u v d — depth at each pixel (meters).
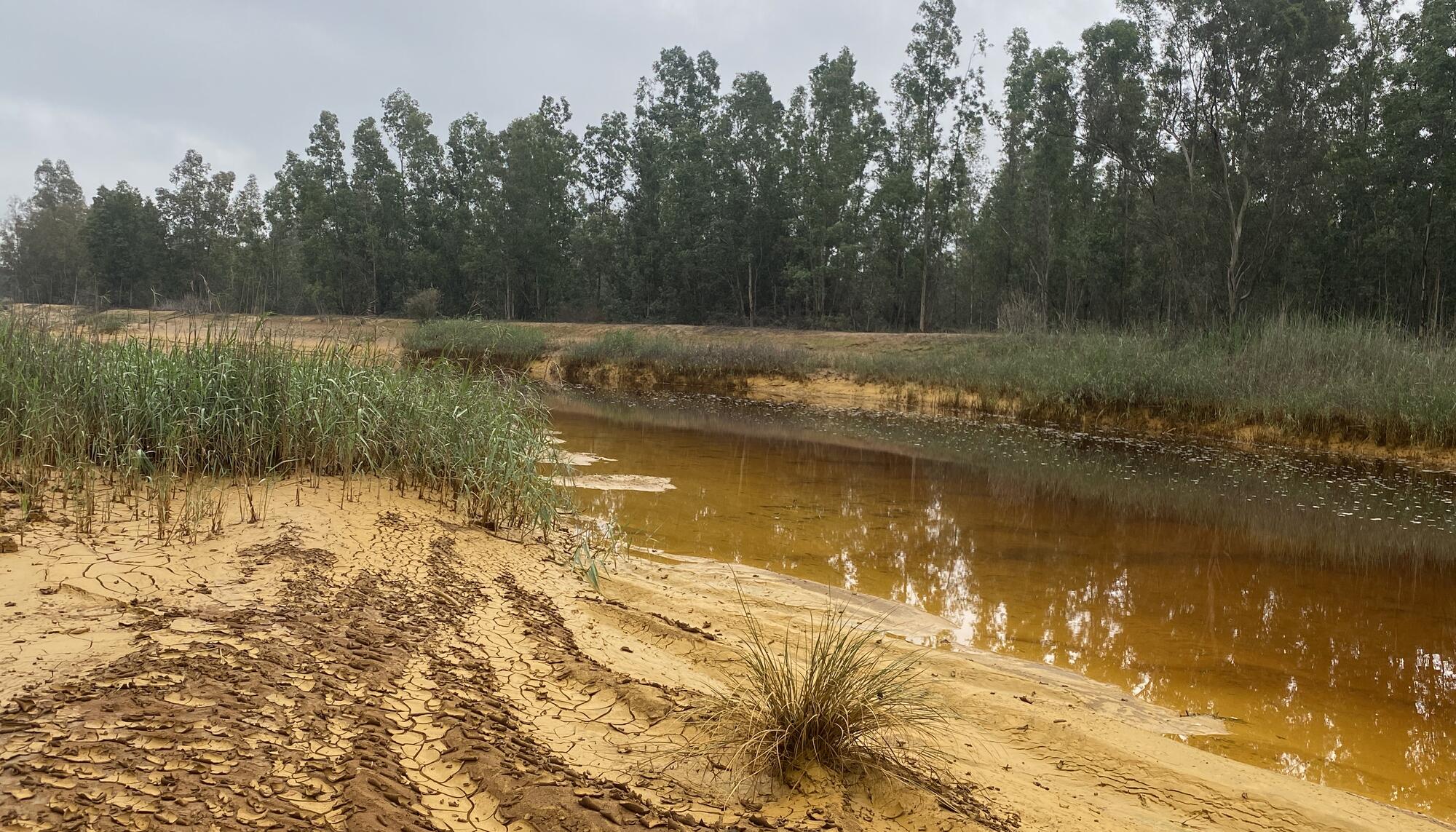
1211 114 26.88
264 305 10.63
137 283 50.78
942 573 7.81
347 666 3.75
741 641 5.24
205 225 54.41
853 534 9.18
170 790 2.46
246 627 3.98
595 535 8.24
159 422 7.10
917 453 15.48
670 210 44.97
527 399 10.43
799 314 45.19
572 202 52.44
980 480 12.87
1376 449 15.87
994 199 37.97
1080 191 35.25
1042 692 5.12
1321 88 25.28
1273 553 8.88
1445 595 7.56
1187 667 5.73
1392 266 26.86
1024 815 3.42
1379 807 3.97
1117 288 34.25
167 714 2.93
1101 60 30.06
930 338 30.53
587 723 3.72
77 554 4.82
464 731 3.31
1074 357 22.09
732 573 7.34
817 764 3.45
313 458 8.08
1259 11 24.88
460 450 8.25
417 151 50.19
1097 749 4.30
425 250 49.09
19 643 3.47
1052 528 9.77
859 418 21.02
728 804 3.10
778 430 18.39
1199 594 7.41
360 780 2.75
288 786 2.64
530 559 6.85
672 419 19.86
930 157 36.78
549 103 52.12
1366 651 6.13
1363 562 8.62
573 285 53.53
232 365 8.01
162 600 4.27
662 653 5.03
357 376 8.72
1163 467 14.41
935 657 5.61
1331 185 25.59
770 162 42.81
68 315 9.59
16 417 6.71
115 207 51.12
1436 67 23.72
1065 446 16.69
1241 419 18.02
